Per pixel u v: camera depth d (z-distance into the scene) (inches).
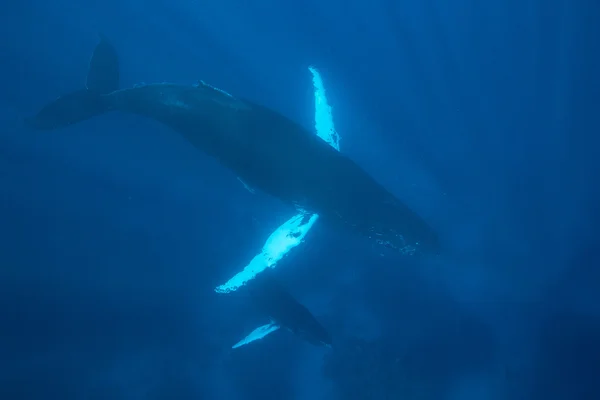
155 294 495.5
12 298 476.4
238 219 504.4
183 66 545.0
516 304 462.0
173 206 516.1
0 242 490.6
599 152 498.3
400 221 398.3
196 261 498.0
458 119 516.1
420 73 539.2
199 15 568.1
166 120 426.9
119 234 510.3
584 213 479.2
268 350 480.7
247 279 459.8
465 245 480.4
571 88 527.8
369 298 483.5
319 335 417.1
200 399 464.4
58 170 518.0
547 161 498.6
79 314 483.2
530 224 481.4
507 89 529.7
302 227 454.3
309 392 459.8
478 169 498.6
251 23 566.6
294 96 532.7
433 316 468.8
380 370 444.8
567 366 431.2
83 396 460.1
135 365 477.4
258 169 408.2
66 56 543.2
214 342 485.1
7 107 517.3
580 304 452.4
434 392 436.5
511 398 427.8
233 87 538.0
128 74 543.2
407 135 510.9
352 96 526.9
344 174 406.6
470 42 560.1
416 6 582.2
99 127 526.6
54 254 497.4
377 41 558.9
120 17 560.1
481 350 450.3
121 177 522.0
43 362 465.7
